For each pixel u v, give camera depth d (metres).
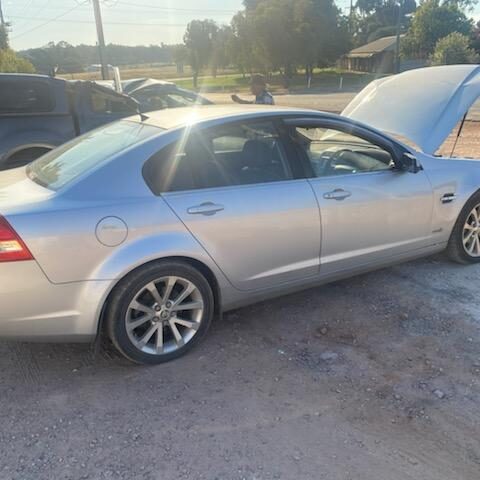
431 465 2.41
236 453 2.48
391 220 3.97
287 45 53.06
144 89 10.43
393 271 4.58
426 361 3.22
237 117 3.41
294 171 3.53
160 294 3.13
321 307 3.94
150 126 3.38
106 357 3.29
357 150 3.87
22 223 2.70
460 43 48.47
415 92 5.23
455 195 4.35
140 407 2.82
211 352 3.34
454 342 3.44
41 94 6.59
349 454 2.47
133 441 2.56
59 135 6.77
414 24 65.75
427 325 3.65
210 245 3.17
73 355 3.31
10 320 2.78
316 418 2.72
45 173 3.30
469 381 3.02
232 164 3.33
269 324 3.70
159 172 3.09
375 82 5.96
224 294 3.39
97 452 2.50
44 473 2.37
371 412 2.77
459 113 4.86
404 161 3.93
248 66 57.97
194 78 62.12
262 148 3.46
